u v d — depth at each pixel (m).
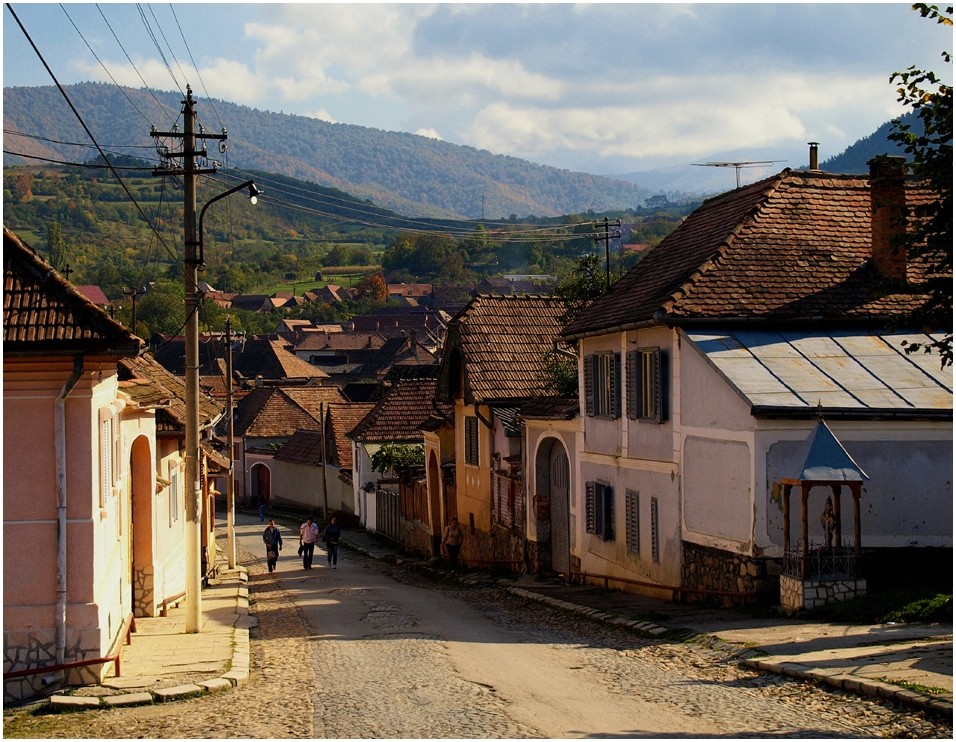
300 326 141.25
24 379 13.26
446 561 36.50
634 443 23.08
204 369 96.75
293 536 55.28
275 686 13.89
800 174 23.27
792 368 19.03
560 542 28.77
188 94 19.69
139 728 11.39
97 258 151.50
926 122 15.06
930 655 12.80
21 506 13.34
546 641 17.52
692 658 14.75
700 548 19.95
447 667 14.88
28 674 13.15
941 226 15.39
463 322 33.69
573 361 31.58
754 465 17.89
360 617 22.34
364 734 10.82
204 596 26.81
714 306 20.25
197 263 19.38
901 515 18.19
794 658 13.44
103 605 13.95
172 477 24.31
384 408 56.72
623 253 140.25
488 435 33.16
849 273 21.25
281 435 75.06
